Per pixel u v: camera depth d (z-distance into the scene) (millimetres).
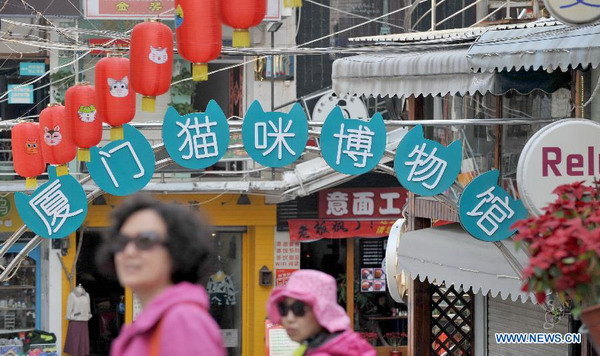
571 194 8953
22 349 29391
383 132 14945
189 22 13461
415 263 17594
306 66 31156
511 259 14781
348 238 31938
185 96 30812
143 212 5496
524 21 18609
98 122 15508
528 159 13602
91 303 31375
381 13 31438
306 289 6820
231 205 30844
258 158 15039
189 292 5219
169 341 5047
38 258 30656
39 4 26828
